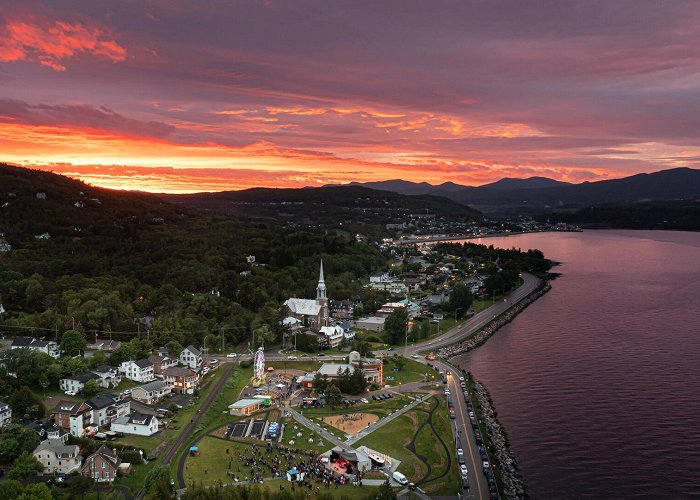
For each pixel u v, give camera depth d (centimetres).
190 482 17325
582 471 19488
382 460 18962
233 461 18850
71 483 16475
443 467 18950
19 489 15262
